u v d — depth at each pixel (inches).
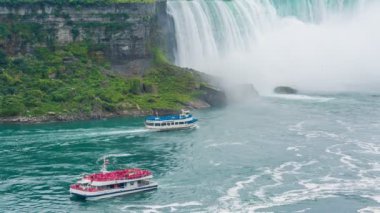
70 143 6486.2
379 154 5964.6
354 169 5521.7
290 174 5413.4
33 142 6510.8
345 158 5851.4
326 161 5762.8
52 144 6432.1
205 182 5231.3
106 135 6870.1
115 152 6127.0
